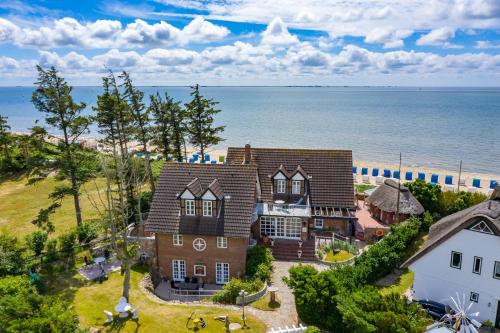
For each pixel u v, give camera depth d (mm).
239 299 34594
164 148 60344
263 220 46656
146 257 42531
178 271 42188
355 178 79062
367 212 56531
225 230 40031
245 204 41625
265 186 50375
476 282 31422
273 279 39094
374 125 165125
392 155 107312
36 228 55250
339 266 35906
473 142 121500
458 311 27828
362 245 47125
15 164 82250
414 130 148000
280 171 49031
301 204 48000
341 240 47156
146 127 55219
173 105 58969
